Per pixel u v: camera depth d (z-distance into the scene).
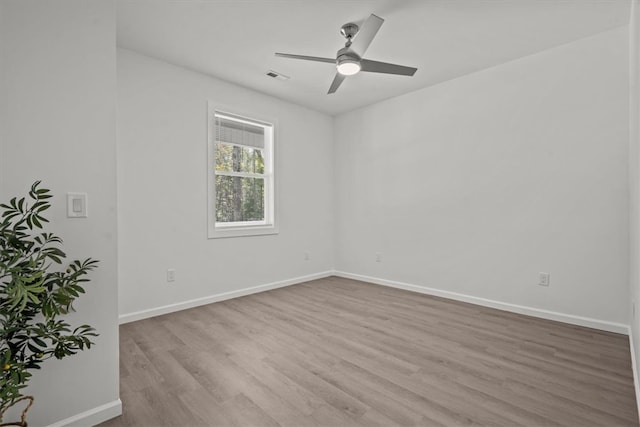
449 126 3.70
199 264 3.48
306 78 3.61
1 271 1.28
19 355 1.29
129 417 1.62
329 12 2.40
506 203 3.27
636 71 1.97
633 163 2.22
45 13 1.46
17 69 1.40
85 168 1.57
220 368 2.11
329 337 2.62
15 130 1.39
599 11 2.39
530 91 3.10
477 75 3.45
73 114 1.54
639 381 1.76
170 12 2.40
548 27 2.62
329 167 5.00
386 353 2.32
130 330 2.76
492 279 3.39
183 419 1.60
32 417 1.44
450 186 3.71
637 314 1.89
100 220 1.61
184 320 3.02
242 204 4.01
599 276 2.75
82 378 1.56
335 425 1.55
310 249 4.73
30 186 1.42
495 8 2.36
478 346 2.43
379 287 4.30
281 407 1.69
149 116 3.10
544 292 3.05
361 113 4.64
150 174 3.11
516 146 3.19
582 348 2.38
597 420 1.58
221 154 3.80
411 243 4.10
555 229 2.98
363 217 4.65
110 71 1.64
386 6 2.33
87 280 1.36
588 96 2.78
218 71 3.42
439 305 3.48
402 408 1.68
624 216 2.63
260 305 3.49
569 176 2.89
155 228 3.15
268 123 4.13
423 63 3.25
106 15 1.62
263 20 2.51
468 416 1.61
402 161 4.17
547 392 1.82
